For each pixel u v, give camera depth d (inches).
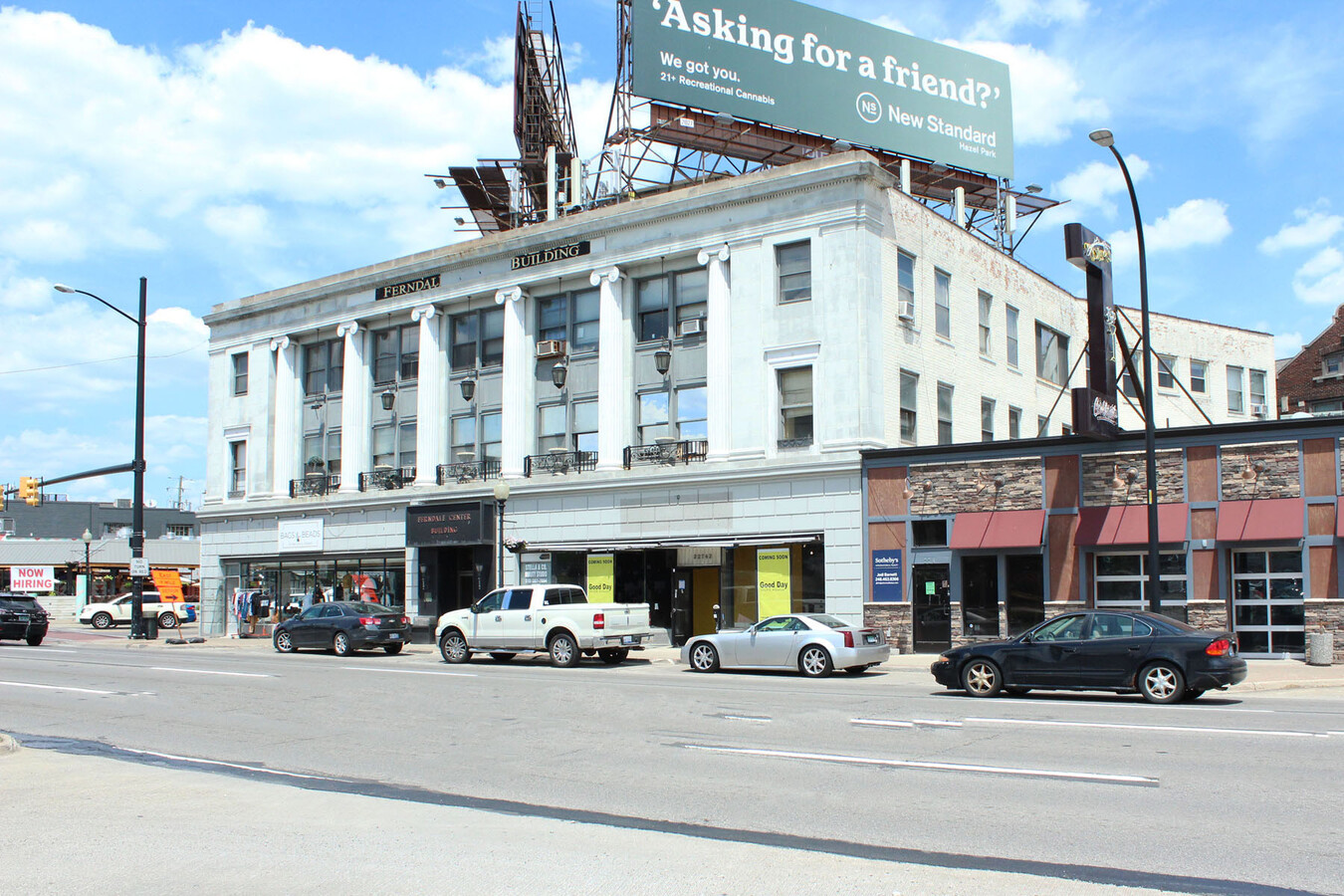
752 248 1266.0
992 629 1093.8
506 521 1446.9
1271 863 305.4
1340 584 928.9
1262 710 633.0
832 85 1491.1
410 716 669.9
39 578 3026.6
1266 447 974.4
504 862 305.9
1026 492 1082.7
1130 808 375.6
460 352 1563.7
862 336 1177.4
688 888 278.4
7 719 677.3
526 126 1738.4
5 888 278.8
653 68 1384.1
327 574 1674.5
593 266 1392.7
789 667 949.8
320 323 1713.8
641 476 1320.1
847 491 1176.2
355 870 297.0
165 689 834.2
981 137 1616.6
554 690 804.0
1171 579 1010.1
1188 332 1839.3
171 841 332.8
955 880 285.4
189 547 3336.6
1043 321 1589.6
